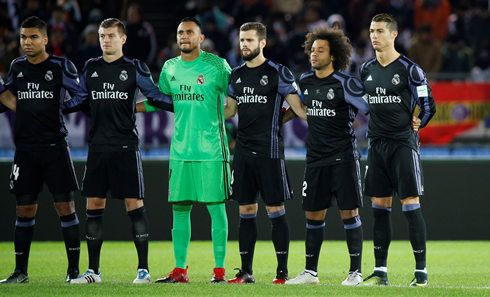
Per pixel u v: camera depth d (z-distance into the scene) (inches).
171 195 856.9
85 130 1371.8
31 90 850.8
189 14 1851.6
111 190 842.8
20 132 856.9
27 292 729.6
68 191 861.8
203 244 1331.2
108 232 1375.5
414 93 813.2
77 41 1727.4
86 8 1829.5
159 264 1078.4
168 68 871.1
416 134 832.3
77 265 873.5
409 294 721.6
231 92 866.1
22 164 856.3
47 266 1047.0
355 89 826.8
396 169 820.0
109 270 1007.6
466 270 1013.8
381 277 831.7
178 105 857.5
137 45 1740.9
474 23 1907.0
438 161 1373.0
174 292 732.0
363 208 1366.9
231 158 1363.2
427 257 1165.1
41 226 1362.0
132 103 845.2
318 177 837.8
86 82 849.5
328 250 1248.2
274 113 845.2
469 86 1375.5
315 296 708.7
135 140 850.8
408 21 1961.1
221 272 845.2
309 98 839.7
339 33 836.0
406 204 823.7
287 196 851.4
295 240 1373.0
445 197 1374.3
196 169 849.5
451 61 1744.6
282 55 1706.4
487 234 1371.8
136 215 848.3
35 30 844.0
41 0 1845.5
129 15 1750.7
